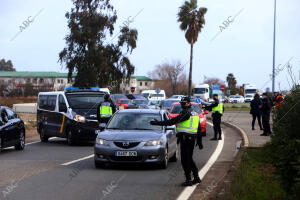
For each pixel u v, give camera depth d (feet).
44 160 71.87
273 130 76.84
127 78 334.03
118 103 235.61
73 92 104.22
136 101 218.18
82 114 98.53
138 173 58.54
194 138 49.52
